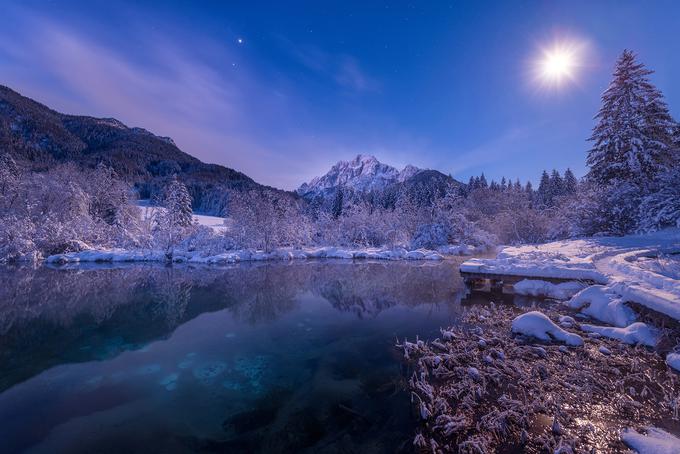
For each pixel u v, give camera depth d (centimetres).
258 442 482
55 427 529
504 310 1073
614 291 923
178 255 2877
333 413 547
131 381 693
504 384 593
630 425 459
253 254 3022
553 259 1359
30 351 870
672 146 2038
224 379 695
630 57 2131
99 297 1508
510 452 416
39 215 3075
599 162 2200
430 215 3866
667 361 632
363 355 794
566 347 736
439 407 525
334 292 1584
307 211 6750
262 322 1113
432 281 1764
